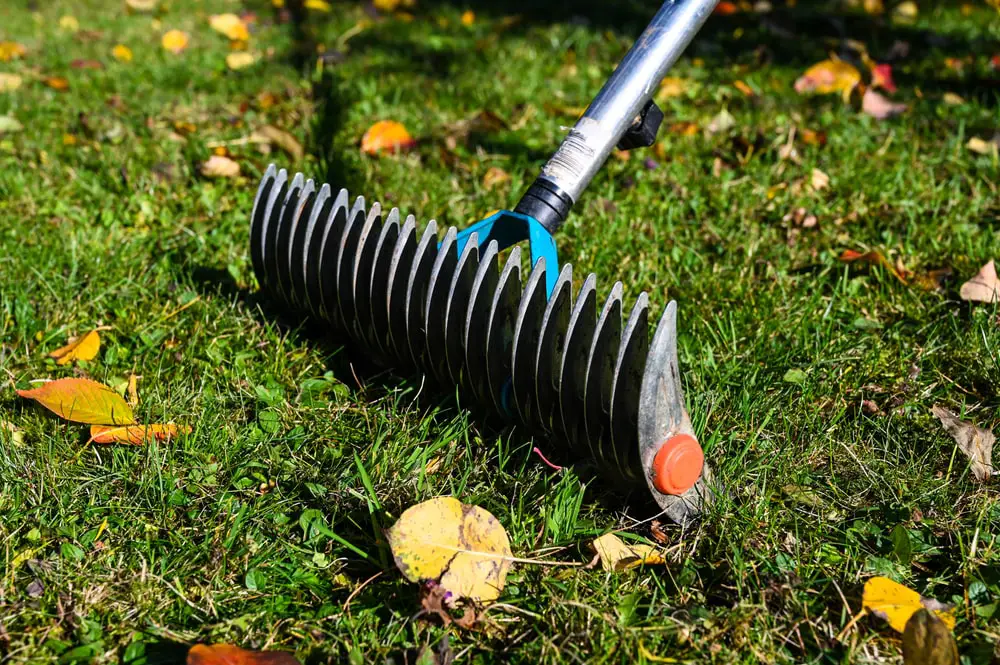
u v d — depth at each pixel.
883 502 0.65
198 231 0.92
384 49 1.50
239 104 1.25
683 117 1.19
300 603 0.60
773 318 0.80
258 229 0.78
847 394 0.73
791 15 1.61
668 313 0.59
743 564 0.60
